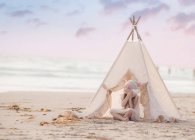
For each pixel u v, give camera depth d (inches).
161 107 510.3
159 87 518.0
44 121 463.5
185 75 2989.7
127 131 414.6
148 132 411.8
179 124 484.4
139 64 517.7
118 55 521.7
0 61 2763.3
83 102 805.2
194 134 410.9
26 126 440.1
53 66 2785.4
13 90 1121.4
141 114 534.3
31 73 2091.5
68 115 503.2
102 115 514.9
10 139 355.3
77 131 409.4
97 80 1844.2
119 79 517.0
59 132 400.8
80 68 2881.4
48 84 1444.4
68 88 1293.1
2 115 542.9
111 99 514.0
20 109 626.8
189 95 1085.1
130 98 500.4
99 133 398.6
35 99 834.2
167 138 380.5
